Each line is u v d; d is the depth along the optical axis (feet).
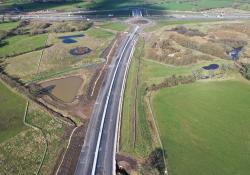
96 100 420.77
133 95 432.66
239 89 451.53
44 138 339.36
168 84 463.83
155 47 634.02
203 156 314.35
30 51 625.41
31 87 465.47
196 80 481.87
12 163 301.22
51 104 414.21
